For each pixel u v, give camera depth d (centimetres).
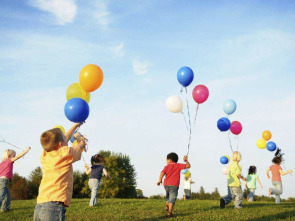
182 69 910
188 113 864
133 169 3984
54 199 352
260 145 1345
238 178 888
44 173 367
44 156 379
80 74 632
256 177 1293
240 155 905
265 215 735
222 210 830
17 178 4016
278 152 1233
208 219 681
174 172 756
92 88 634
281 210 824
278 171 1128
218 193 2700
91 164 962
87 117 538
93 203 909
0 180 812
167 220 675
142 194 4022
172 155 783
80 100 531
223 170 1328
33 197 4012
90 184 922
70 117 521
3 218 727
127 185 3847
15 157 823
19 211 818
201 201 1138
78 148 387
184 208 880
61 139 382
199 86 930
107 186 3731
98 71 630
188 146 818
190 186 1573
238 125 1154
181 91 929
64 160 367
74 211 811
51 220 347
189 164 773
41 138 373
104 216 727
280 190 1106
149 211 805
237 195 873
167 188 749
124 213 775
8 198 825
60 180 362
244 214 752
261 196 1944
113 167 3797
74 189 3931
